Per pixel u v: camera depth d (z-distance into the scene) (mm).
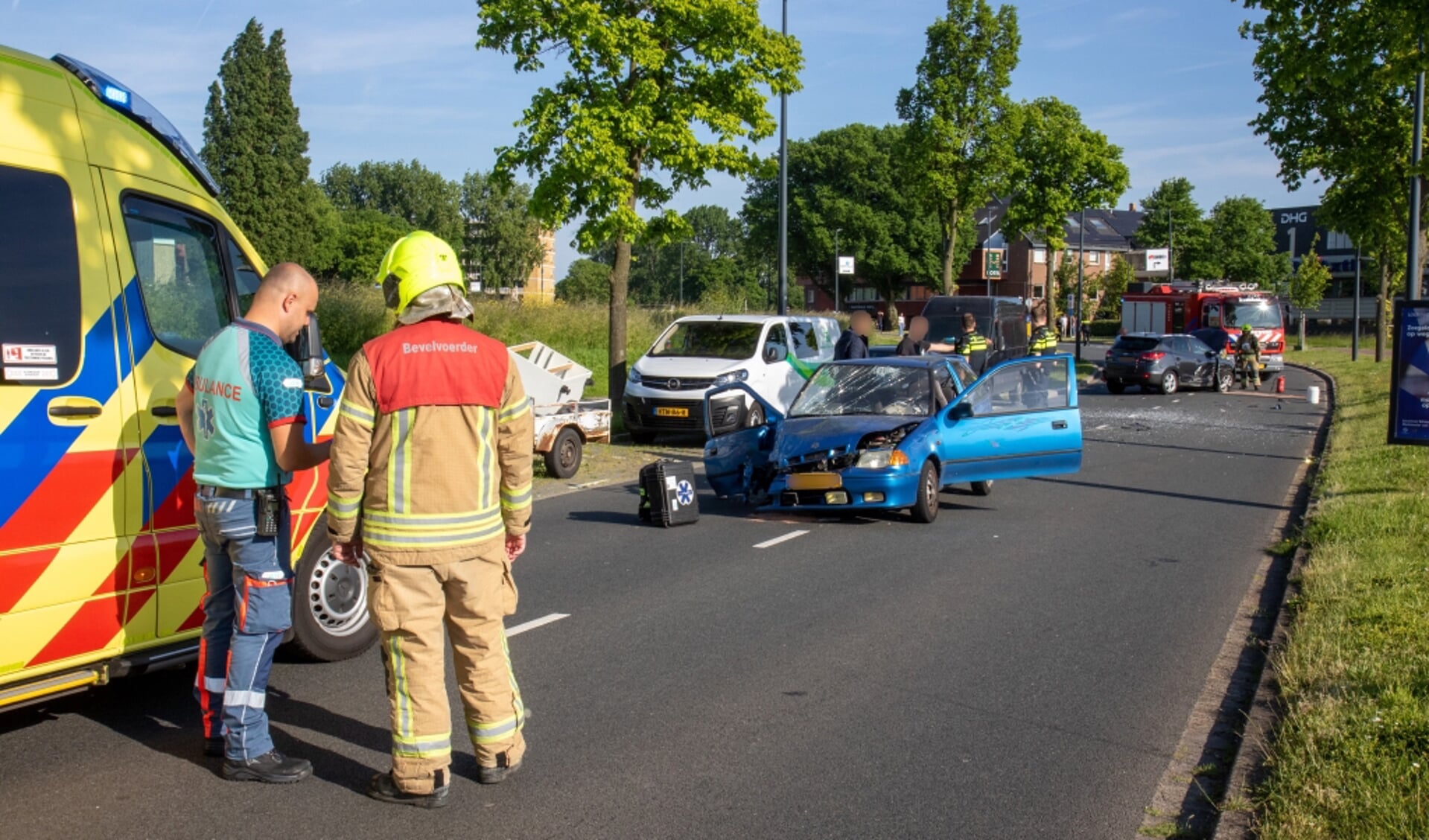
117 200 4887
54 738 4941
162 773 4547
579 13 15477
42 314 4500
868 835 4062
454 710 5430
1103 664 6191
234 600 4578
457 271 4223
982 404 11102
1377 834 3709
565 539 9703
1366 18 12906
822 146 77000
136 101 5180
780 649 6426
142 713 5285
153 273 5027
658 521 10422
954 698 5605
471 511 4105
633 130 16062
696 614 7203
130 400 4793
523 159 16484
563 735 5047
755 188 81188
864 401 11430
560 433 13383
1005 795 4430
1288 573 8492
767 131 17609
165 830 4027
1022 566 8711
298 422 4348
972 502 11938
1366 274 68000
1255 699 5305
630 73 16750
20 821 4086
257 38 52156
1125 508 11602
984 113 36406
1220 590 7973
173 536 4953
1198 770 4672
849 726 5191
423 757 4156
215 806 4234
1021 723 5254
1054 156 40375
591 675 5930
